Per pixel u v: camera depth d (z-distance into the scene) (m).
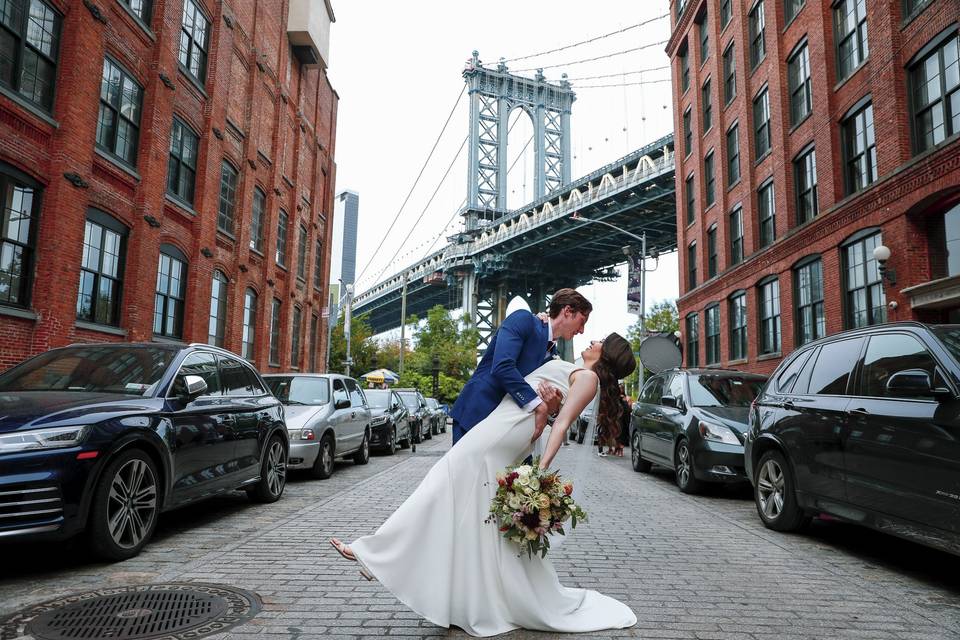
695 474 9.28
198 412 6.16
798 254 19.70
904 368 5.14
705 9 29.84
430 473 3.42
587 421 3.78
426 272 93.00
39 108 11.65
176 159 16.98
